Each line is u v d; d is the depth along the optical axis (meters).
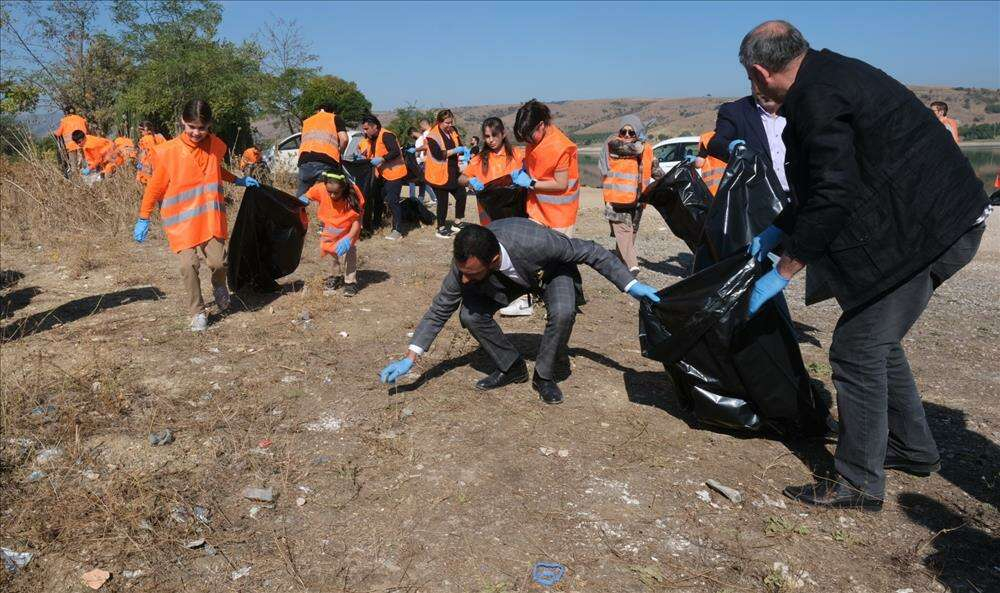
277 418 4.20
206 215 5.62
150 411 4.25
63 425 4.05
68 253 8.63
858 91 2.79
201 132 5.42
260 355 5.18
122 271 7.79
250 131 26.22
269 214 6.21
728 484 3.52
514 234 3.97
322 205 6.51
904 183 2.83
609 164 7.62
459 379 4.74
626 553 2.99
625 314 6.35
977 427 4.19
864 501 3.29
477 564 2.92
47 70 22.84
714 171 7.18
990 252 10.12
